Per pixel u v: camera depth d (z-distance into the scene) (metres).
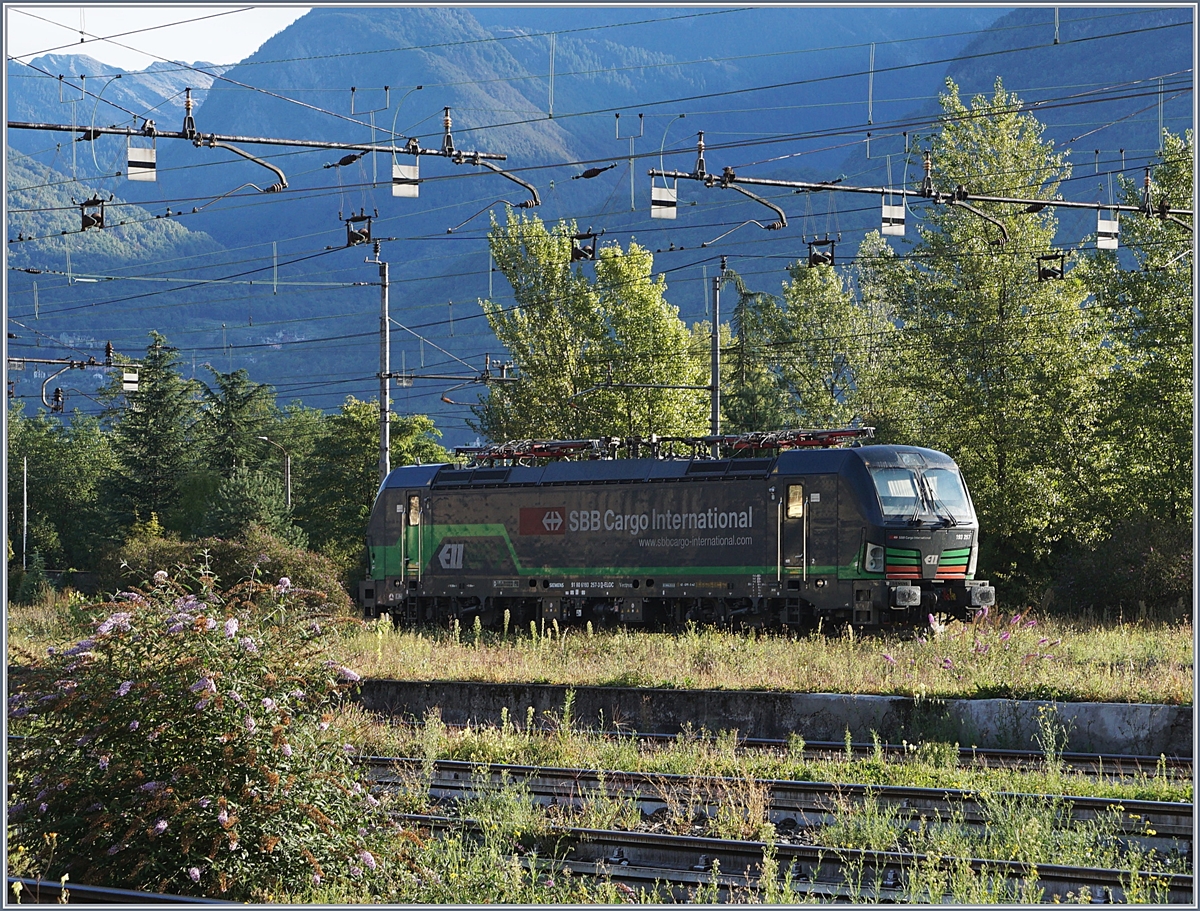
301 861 18.62
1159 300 61.28
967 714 31.11
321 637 20.98
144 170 33.72
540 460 57.09
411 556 59.06
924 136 72.25
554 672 38.56
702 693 33.78
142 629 19.59
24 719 19.62
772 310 109.44
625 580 52.59
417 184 35.97
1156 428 59.75
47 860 17.97
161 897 17.22
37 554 99.31
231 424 127.00
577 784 25.81
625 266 85.75
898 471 47.25
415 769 27.75
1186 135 62.31
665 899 19.16
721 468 50.59
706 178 37.03
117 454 137.25
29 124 32.62
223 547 65.56
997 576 64.75
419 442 102.31
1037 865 18.94
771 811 23.47
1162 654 36.47
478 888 19.05
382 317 67.06
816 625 48.53
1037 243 68.88
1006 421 65.31
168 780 18.50
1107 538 59.59
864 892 19.08
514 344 87.25
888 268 72.81
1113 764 27.44
